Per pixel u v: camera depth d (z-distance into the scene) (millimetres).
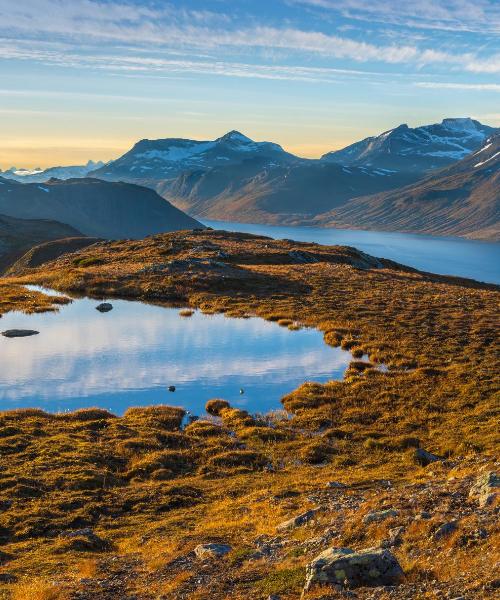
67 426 34500
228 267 88875
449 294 74500
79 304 71812
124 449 31344
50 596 16094
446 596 12625
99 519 23766
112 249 118125
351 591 13547
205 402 40188
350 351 51375
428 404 37312
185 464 30625
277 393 41844
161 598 15609
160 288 77188
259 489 26562
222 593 15414
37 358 48875
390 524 17906
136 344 53469
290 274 87125
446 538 15891
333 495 23938
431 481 23219
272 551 18281
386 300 70125
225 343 54125
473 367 43531
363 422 36000
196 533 21109
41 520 23141
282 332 58125
